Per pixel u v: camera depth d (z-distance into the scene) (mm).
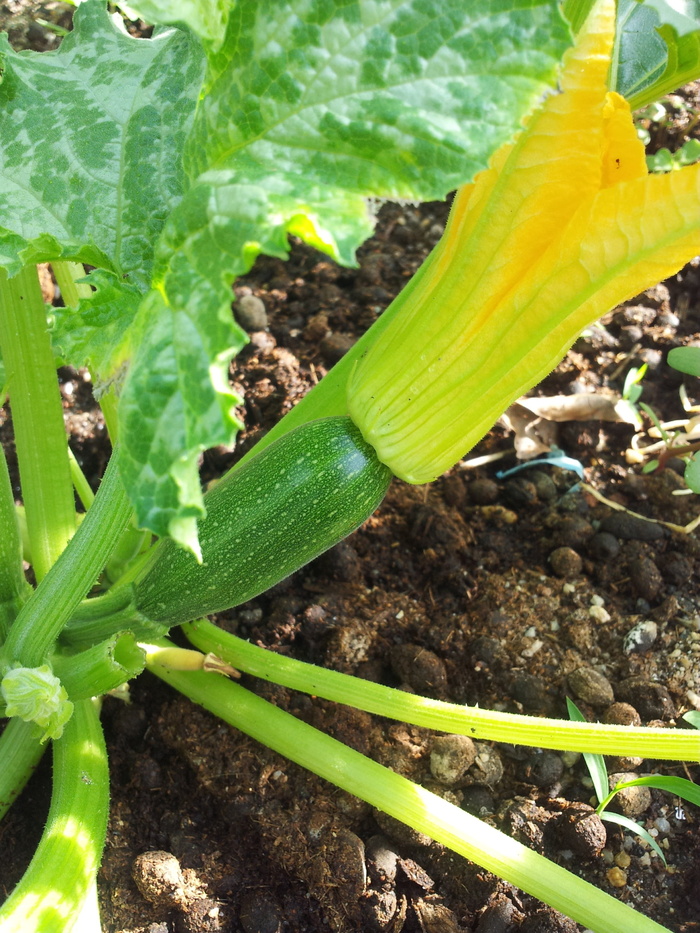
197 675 359
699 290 531
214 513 303
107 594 326
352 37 198
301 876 344
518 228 232
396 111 193
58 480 354
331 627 409
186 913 333
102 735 333
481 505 461
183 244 207
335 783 332
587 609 423
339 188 195
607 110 220
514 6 188
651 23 324
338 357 497
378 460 302
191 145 228
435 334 262
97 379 246
